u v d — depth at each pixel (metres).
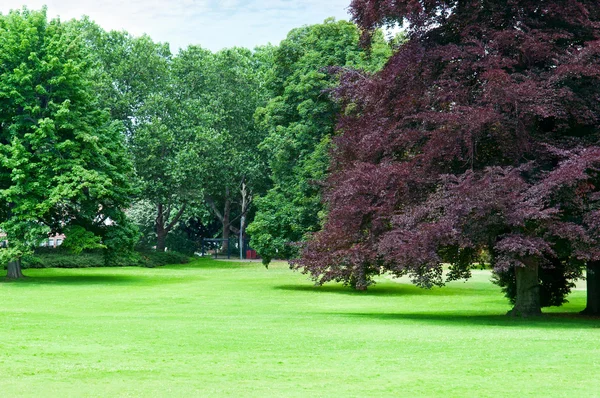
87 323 21.20
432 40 24.50
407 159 23.98
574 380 11.80
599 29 23.30
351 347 15.91
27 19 45.81
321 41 46.94
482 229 20.00
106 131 47.91
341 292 39.91
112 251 48.84
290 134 46.69
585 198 21.17
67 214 48.66
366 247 22.81
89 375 12.22
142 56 72.62
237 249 90.19
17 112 45.91
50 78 45.78
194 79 76.44
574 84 22.45
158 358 14.23
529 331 19.19
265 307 30.09
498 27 23.73
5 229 44.75
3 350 15.25
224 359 14.14
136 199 70.44
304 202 43.81
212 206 84.56
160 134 69.31
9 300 32.31
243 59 80.81
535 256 20.91
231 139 74.94
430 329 19.77
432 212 20.58
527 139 21.48
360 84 25.77
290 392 10.79
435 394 10.66
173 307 29.39
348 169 25.41
